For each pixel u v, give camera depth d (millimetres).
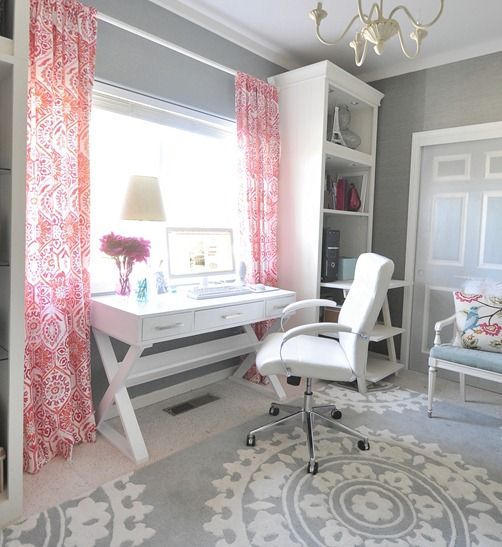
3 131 1547
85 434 2146
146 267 2590
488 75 2973
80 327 2100
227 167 3078
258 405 2672
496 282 3051
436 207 3311
